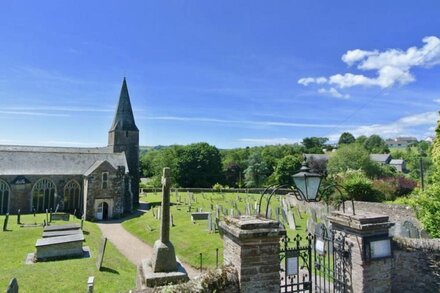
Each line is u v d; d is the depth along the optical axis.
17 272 15.02
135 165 61.66
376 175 49.28
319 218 29.45
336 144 111.44
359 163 51.28
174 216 34.44
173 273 10.31
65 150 60.16
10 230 27.61
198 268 18.53
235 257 6.60
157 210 40.00
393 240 9.52
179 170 81.19
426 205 14.61
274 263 6.50
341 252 8.84
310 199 7.32
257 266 6.40
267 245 6.48
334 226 9.23
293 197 42.50
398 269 9.34
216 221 25.91
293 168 69.31
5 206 46.41
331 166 53.16
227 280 6.41
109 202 45.50
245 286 6.32
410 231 19.50
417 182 39.00
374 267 8.29
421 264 9.51
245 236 6.29
